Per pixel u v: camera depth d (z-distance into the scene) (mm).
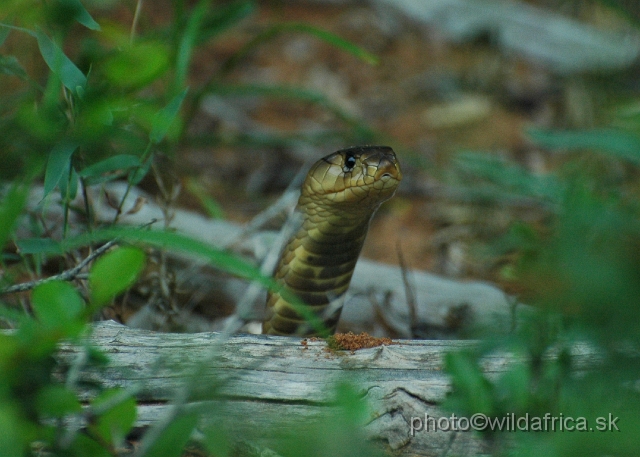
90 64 5668
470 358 4516
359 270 9039
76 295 3803
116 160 5812
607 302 3154
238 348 5363
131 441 4961
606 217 3613
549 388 4152
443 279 9031
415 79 16453
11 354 3701
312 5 18938
